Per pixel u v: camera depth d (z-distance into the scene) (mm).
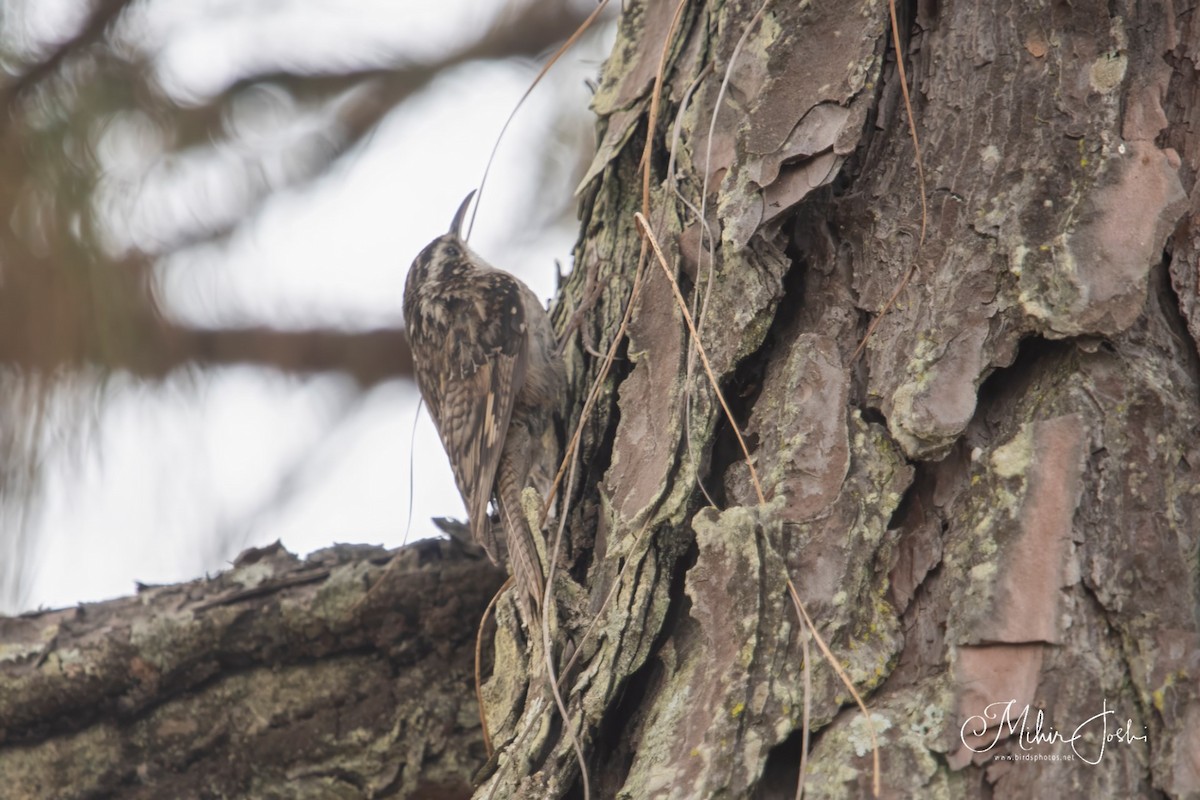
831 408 4066
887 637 3719
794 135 4371
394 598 5516
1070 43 4238
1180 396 3775
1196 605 3498
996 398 3949
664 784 3592
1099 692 3410
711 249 4246
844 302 4305
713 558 3854
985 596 3566
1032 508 3641
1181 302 3908
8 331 7273
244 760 5715
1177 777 3293
